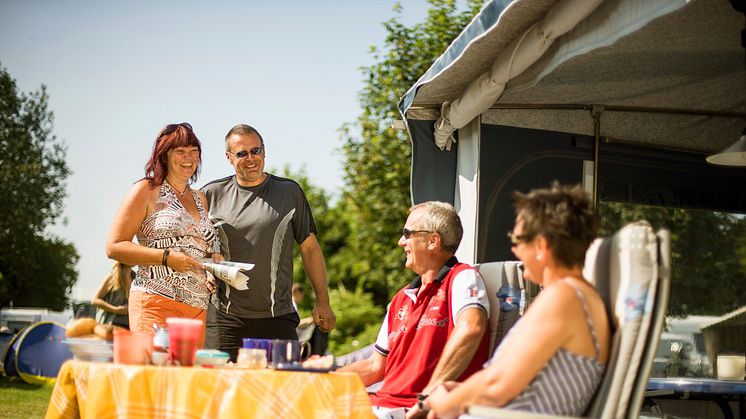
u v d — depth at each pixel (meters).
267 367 2.98
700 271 5.68
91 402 2.70
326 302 5.00
